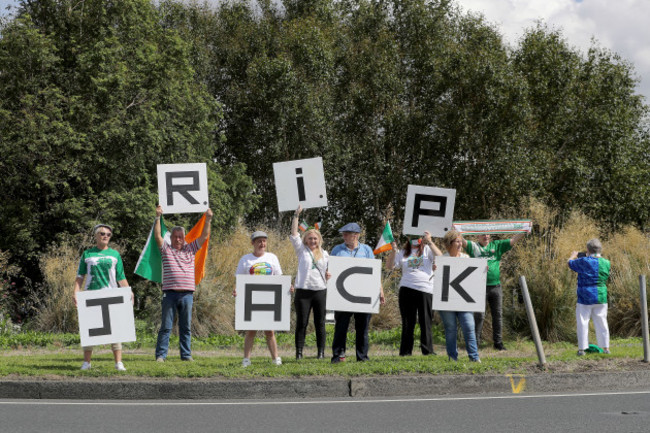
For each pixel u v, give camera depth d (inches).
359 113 1373.0
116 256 382.9
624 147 1397.6
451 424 274.4
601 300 459.2
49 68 995.3
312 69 1359.5
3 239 932.6
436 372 365.4
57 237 906.7
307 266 435.2
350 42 1449.3
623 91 1473.9
